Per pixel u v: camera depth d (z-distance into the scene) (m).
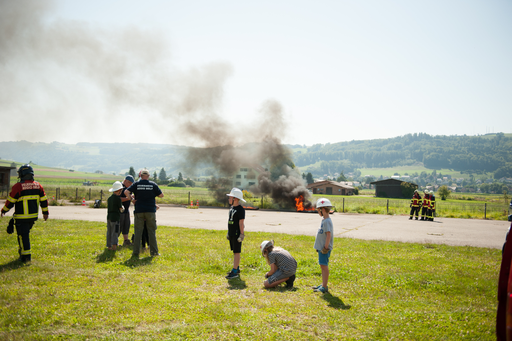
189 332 3.76
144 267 6.79
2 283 5.39
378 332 3.90
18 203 6.84
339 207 28.38
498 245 11.03
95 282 5.66
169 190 69.06
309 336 3.77
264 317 4.29
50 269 6.30
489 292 5.70
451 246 10.30
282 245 9.62
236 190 6.52
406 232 13.98
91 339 3.53
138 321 4.05
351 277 6.46
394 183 77.94
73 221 14.09
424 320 4.38
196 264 7.18
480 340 3.81
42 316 4.08
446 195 66.88
